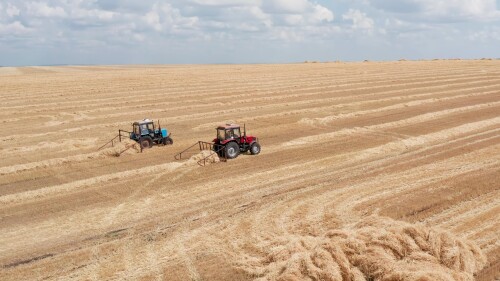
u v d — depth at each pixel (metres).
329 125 32.09
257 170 21.61
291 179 20.09
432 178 19.12
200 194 18.61
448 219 14.78
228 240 14.20
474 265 11.68
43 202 18.44
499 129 29.36
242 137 24.17
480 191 17.12
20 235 15.29
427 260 11.21
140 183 20.36
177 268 12.66
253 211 16.39
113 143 28.61
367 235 12.14
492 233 13.66
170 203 17.75
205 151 23.41
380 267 10.88
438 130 29.23
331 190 18.17
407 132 28.97
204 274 12.30
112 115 38.38
